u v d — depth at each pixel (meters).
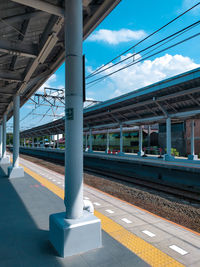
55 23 4.55
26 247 3.33
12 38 6.07
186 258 3.11
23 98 11.92
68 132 3.36
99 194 7.21
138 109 19.92
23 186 8.09
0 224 4.29
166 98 14.80
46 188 7.77
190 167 12.16
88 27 4.71
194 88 12.47
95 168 19.80
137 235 3.90
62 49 6.19
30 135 60.28
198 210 7.09
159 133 32.66
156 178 14.62
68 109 3.38
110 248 3.32
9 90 9.80
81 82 3.46
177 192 9.45
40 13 4.62
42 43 5.52
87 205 3.90
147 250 3.31
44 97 29.09
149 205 7.81
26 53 5.80
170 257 3.12
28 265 2.81
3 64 7.43
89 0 3.98
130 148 38.41
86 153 29.20
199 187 11.29
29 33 5.63
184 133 28.25
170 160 17.08
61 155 32.09
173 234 4.02
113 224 4.43
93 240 3.26
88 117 25.89
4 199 6.20
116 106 20.78
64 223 3.15
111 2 3.97
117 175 14.95
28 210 5.20
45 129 42.84
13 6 4.25
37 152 47.19
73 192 3.30
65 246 3.02
